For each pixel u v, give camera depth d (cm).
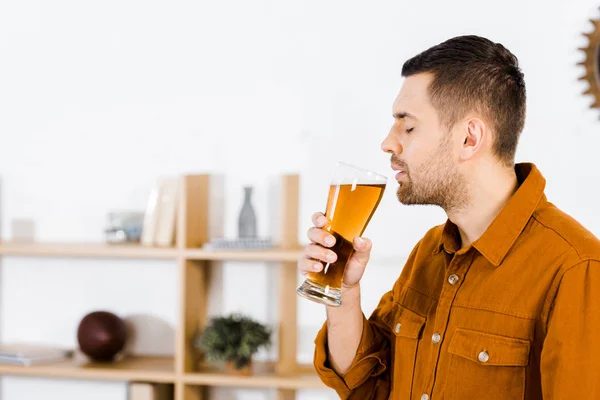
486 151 128
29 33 311
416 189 131
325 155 289
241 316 277
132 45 304
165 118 302
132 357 305
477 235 132
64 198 310
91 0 307
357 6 285
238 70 296
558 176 271
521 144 273
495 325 122
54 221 311
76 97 309
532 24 272
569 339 112
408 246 280
